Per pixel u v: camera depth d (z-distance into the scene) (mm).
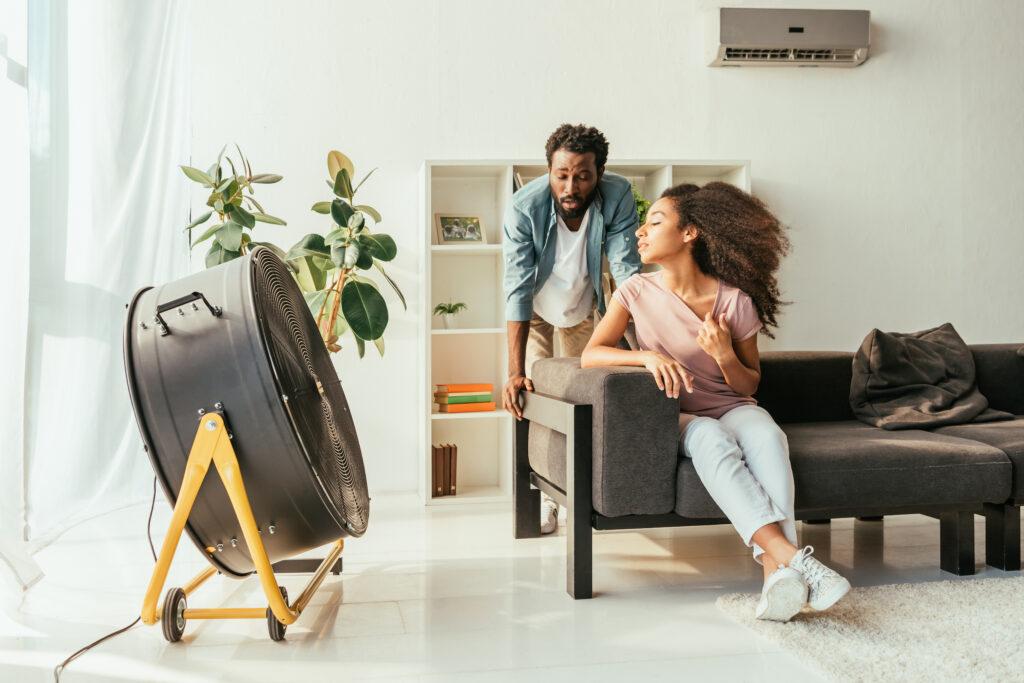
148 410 1717
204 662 1687
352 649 1760
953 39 4055
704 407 2227
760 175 3939
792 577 1801
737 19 3781
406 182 3697
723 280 2289
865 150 4000
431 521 3078
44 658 1710
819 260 3973
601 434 2041
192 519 1783
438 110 3719
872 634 1783
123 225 3006
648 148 3859
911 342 2865
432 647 1771
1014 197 4098
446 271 3752
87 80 2840
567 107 3801
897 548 2598
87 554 2549
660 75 3861
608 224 2834
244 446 1693
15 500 2232
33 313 2539
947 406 2695
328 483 1812
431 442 3568
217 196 3008
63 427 2730
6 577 2098
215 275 1782
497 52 3754
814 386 2852
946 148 4055
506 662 1684
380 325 3184
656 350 2266
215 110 3561
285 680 1595
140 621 1947
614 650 1746
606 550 2607
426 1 3709
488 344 3789
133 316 1775
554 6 3785
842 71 3980
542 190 2738
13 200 2316
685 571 2361
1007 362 2924
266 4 3596
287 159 3617
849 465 2113
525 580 2279
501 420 3686
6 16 2330
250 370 1666
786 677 1596
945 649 1690
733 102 3916
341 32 3652
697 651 1735
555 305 2920
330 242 3160
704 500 2043
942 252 4051
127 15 3027
